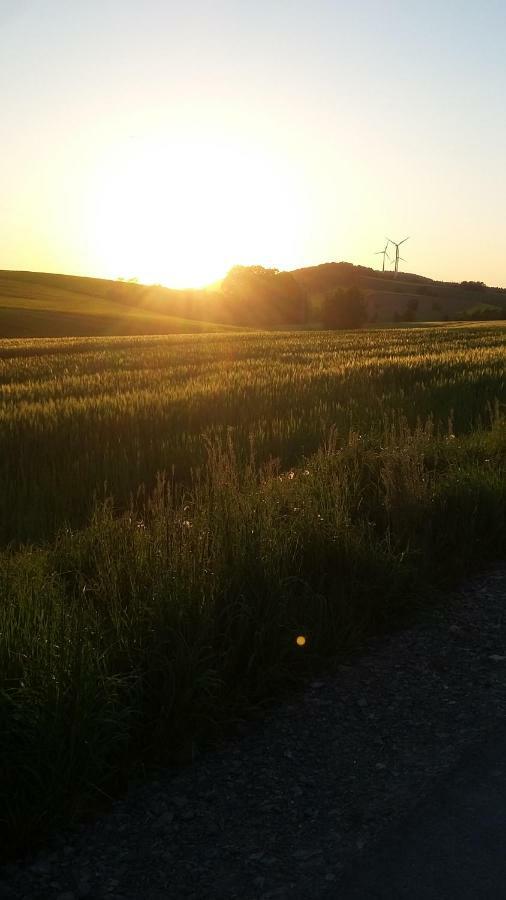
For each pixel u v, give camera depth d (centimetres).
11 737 357
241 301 13400
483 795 355
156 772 390
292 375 1975
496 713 432
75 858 328
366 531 669
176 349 3738
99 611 490
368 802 356
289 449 1090
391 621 565
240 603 489
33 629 425
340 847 326
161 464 1006
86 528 694
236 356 3128
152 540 573
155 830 345
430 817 341
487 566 684
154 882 312
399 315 15438
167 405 1424
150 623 453
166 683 417
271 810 355
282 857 322
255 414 1353
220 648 466
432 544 676
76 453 1077
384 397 1475
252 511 611
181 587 477
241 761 397
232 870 316
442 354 2644
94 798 362
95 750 370
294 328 11744
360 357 2786
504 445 1034
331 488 735
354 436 916
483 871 306
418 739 409
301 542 607
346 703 452
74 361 3014
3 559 586
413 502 712
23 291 12794
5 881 315
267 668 466
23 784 349
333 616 536
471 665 495
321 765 389
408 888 299
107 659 424
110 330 7894
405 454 761
